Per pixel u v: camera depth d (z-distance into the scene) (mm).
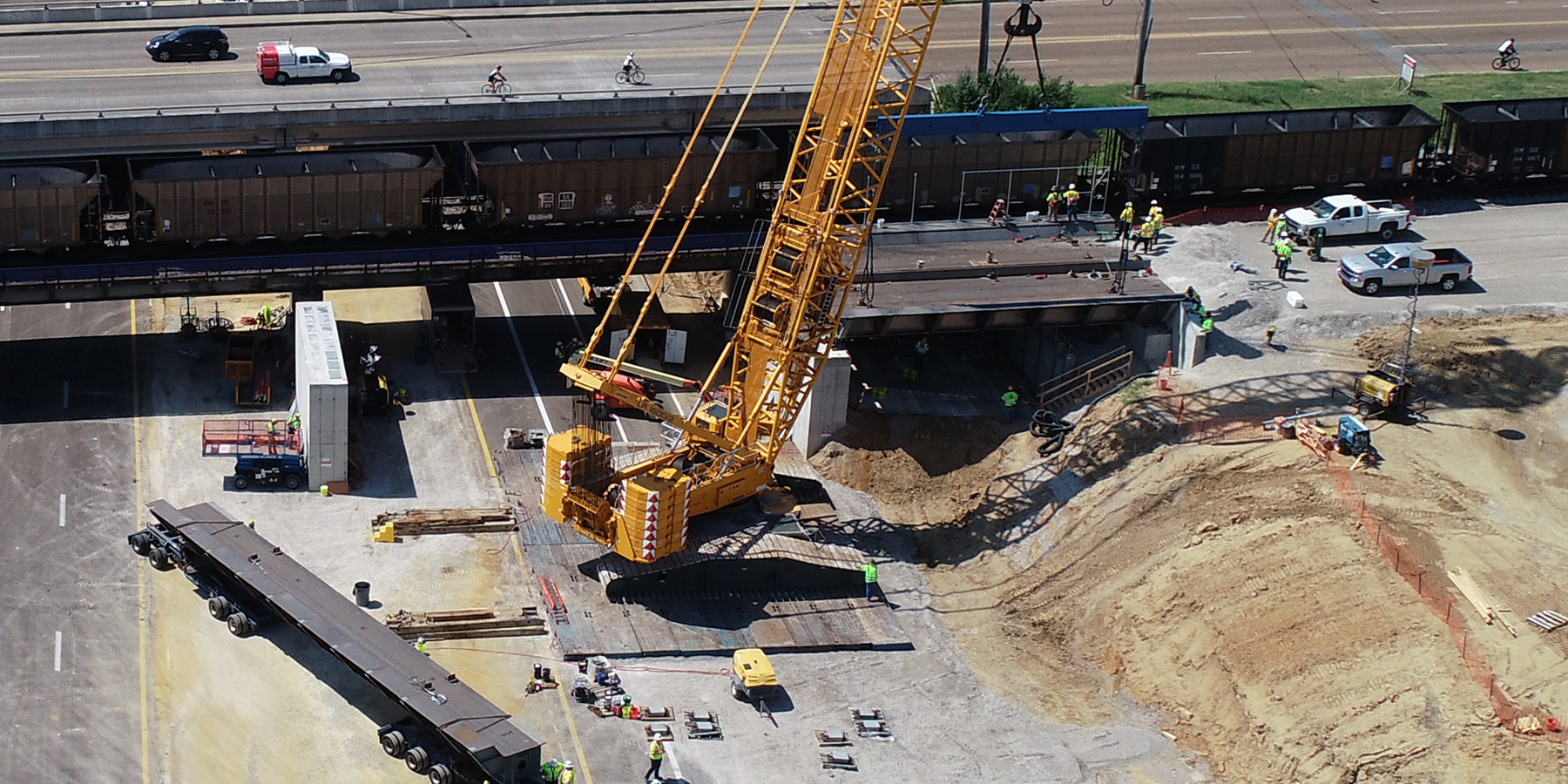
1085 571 69688
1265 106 108125
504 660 62688
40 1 110125
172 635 62219
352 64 96875
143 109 86500
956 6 124750
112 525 68250
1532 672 58562
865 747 59844
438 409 78500
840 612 67625
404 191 82500
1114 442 74812
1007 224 89062
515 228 86312
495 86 92562
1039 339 82188
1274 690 60531
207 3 104562
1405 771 56125
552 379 82000
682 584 67938
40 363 79312
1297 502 68250
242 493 71312
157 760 56375
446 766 55344
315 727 58188
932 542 73375
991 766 59312
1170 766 59656
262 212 80938
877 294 79625
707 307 90500
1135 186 92250
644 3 110688
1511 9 129125
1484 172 95250
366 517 70375
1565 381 76000
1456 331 79625
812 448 77750
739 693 61562
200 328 83188
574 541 69625
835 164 67062
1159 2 128375
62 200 77688
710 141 88312
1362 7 128750
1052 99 97625
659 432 78688
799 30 107562
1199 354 78938
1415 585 62875
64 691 59031
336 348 73188
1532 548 65062
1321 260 87125
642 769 57688
